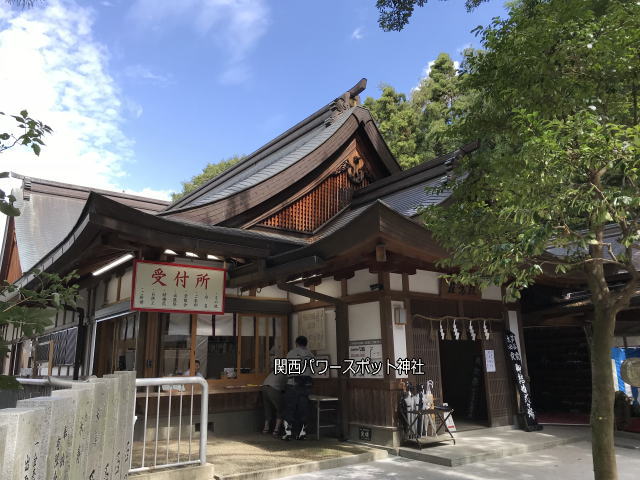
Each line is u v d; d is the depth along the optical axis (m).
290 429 7.79
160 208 21.56
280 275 7.36
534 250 3.78
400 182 10.53
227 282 8.38
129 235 6.11
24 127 3.00
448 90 23.03
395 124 22.20
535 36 4.35
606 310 4.36
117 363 8.66
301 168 9.86
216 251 6.95
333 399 7.91
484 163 4.89
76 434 2.19
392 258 6.88
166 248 6.74
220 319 8.59
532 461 6.63
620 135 3.72
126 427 3.54
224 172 15.85
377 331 7.59
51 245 16.48
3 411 1.53
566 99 4.39
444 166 9.64
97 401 2.63
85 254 6.74
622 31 4.01
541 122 3.98
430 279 8.32
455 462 6.36
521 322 9.73
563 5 4.43
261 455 6.64
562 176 3.78
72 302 3.69
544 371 12.45
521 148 4.08
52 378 5.54
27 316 3.07
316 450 6.99
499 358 9.05
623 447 7.68
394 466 6.39
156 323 7.84
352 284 8.19
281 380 8.38
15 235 17.23
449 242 5.06
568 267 4.34
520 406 8.88
